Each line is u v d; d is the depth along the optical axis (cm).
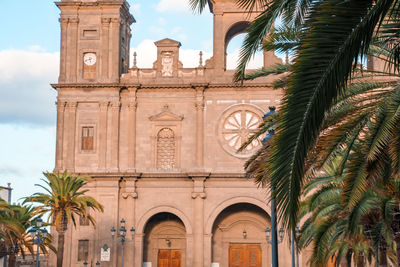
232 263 7188
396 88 1966
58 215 5709
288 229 1173
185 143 7025
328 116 2059
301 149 1177
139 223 6900
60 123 7038
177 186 6950
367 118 2139
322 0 1201
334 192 3616
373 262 6675
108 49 7150
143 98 7106
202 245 6800
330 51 1150
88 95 7056
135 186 6950
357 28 1145
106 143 7006
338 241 5109
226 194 6875
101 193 6894
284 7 1519
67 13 7212
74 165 6981
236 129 6994
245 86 6994
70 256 6812
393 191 2716
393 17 1652
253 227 7231
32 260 7556
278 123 1211
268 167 1275
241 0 1602
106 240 6831
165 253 7212
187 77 7112
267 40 2295
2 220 5175
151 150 7031
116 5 7169
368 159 1945
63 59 7150
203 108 7044
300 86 1166
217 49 7094
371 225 3388
